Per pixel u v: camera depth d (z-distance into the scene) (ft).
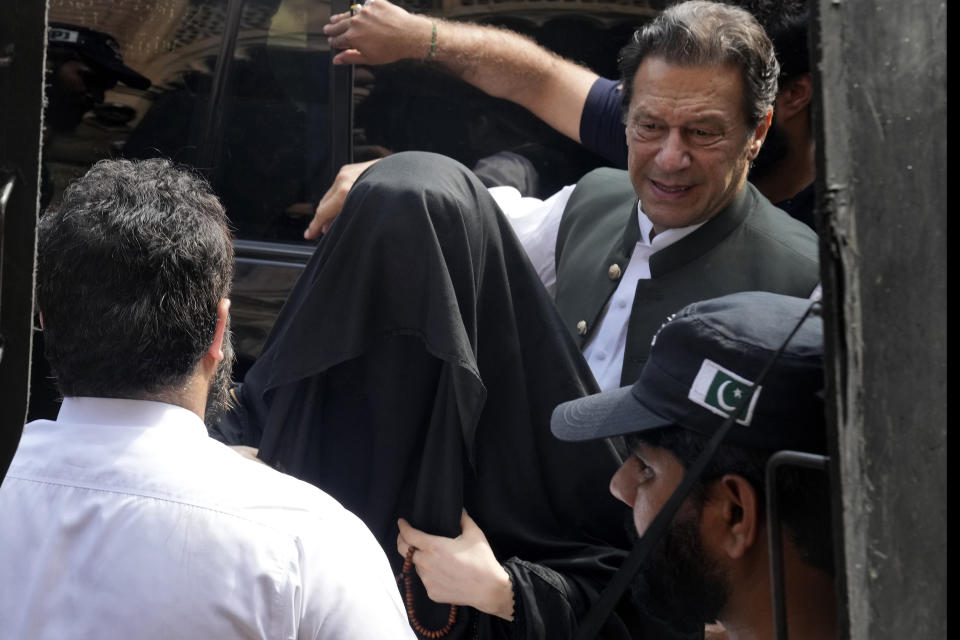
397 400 5.47
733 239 6.64
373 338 5.34
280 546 4.03
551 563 5.49
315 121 9.14
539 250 7.70
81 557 4.00
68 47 9.46
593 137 8.37
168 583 3.93
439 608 5.58
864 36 2.78
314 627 4.04
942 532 2.98
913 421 2.90
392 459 5.52
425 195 5.32
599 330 7.01
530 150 8.83
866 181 2.79
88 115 9.55
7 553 4.07
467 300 5.36
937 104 2.95
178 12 9.37
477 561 5.24
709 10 6.35
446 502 5.36
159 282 4.10
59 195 9.61
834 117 2.72
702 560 4.08
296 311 5.49
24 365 3.11
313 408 5.48
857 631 2.76
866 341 2.78
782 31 7.46
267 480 4.25
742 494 3.94
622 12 8.65
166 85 9.46
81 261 4.09
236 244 9.30
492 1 8.77
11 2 3.04
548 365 5.69
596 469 5.66
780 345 3.95
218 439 5.92
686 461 4.11
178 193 4.29
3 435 3.12
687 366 4.12
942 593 2.99
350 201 5.51
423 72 8.80
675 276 6.66
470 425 5.21
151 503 4.04
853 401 2.75
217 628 3.92
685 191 6.41
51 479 4.15
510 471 5.59
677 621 4.28
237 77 9.29
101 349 4.12
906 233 2.87
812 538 3.83
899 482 2.87
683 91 6.19
